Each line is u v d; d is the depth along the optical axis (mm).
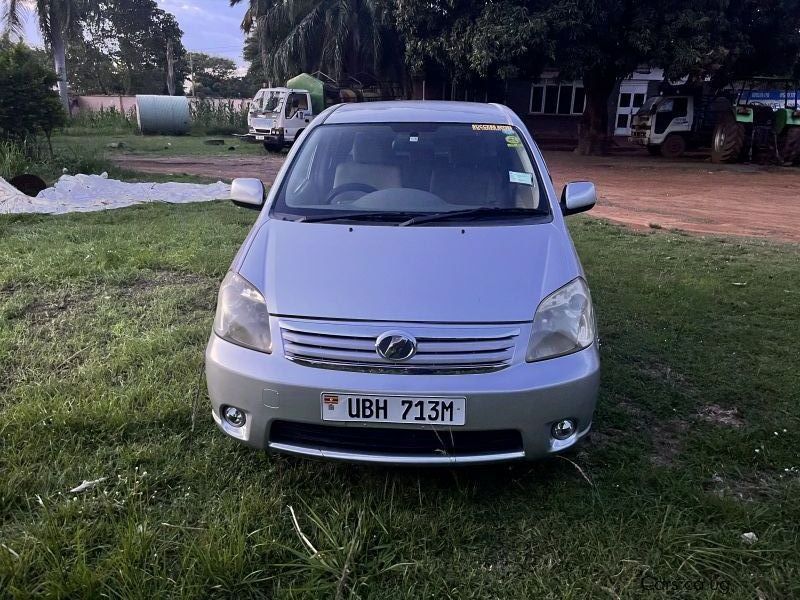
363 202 3326
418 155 3617
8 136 12359
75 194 9664
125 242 6566
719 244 7820
